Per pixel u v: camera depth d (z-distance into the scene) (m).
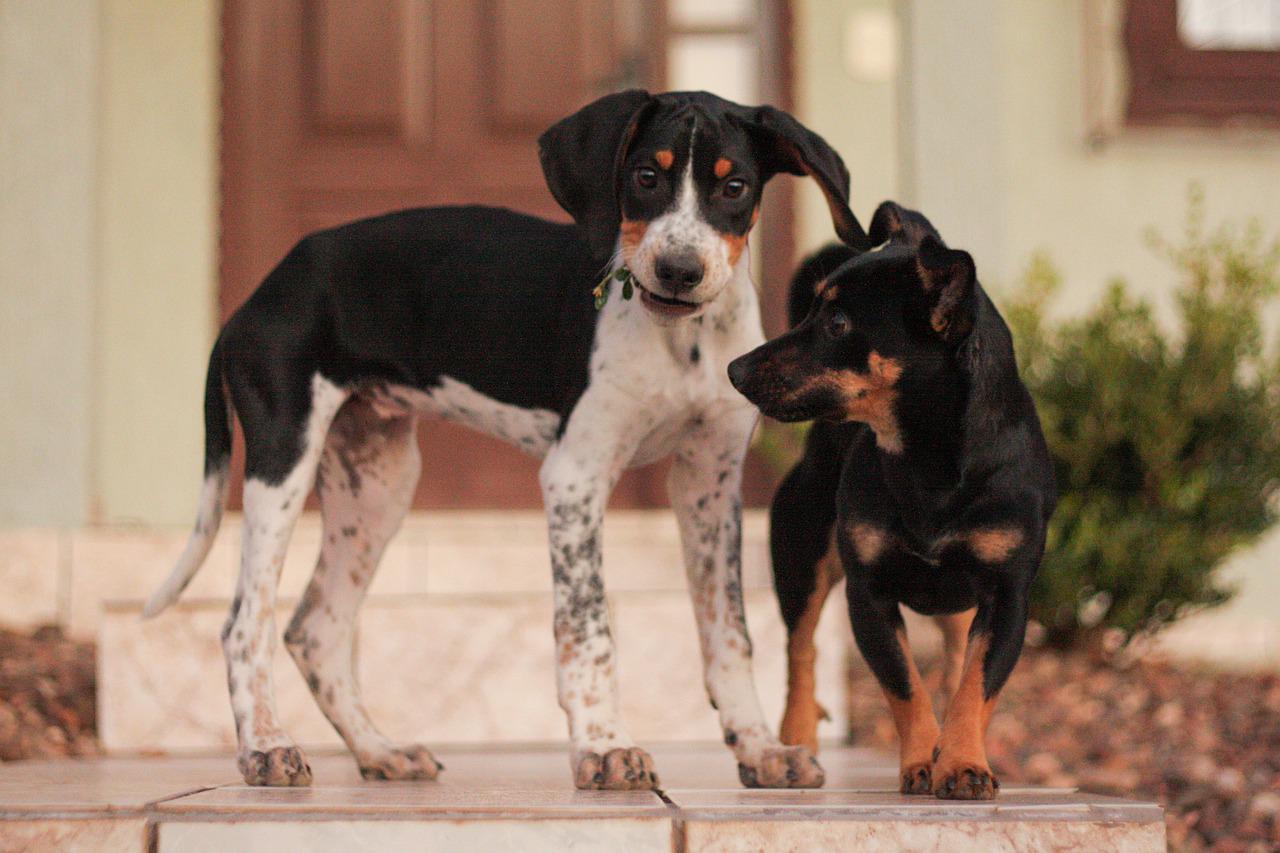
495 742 6.21
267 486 4.32
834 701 6.29
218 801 3.40
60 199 8.32
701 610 4.30
